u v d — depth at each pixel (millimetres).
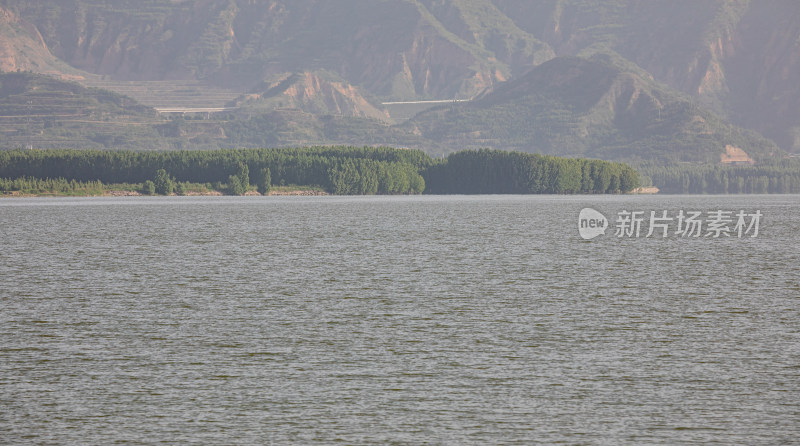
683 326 135125
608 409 91188
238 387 98875
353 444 81938
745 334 128625
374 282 188375
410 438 83312
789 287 182125
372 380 101750
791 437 83500
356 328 132750
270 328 132625
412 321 138875
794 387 98938
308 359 111812
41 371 105500
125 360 111125
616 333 129250
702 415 89375
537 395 95875
